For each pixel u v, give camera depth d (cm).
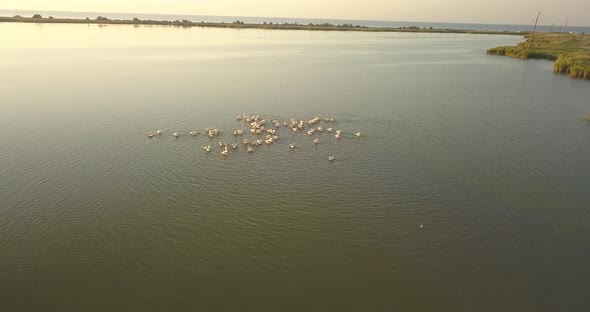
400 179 4094
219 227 3281
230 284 2703
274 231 3234
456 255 2984
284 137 5156
